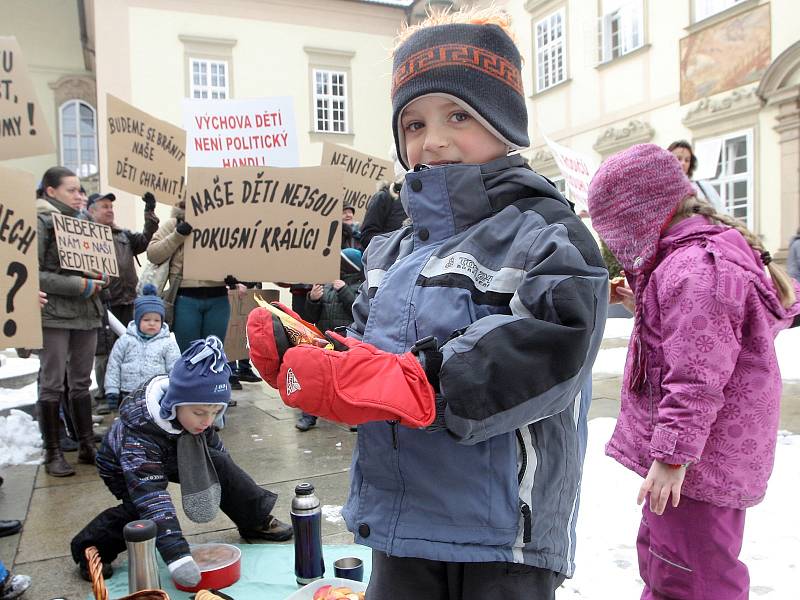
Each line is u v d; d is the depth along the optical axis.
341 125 18.95
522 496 1.23
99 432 4.85
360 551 2.84
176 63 17.11
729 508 1.79
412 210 1.37
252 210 3.76
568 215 1.25
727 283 1.72
